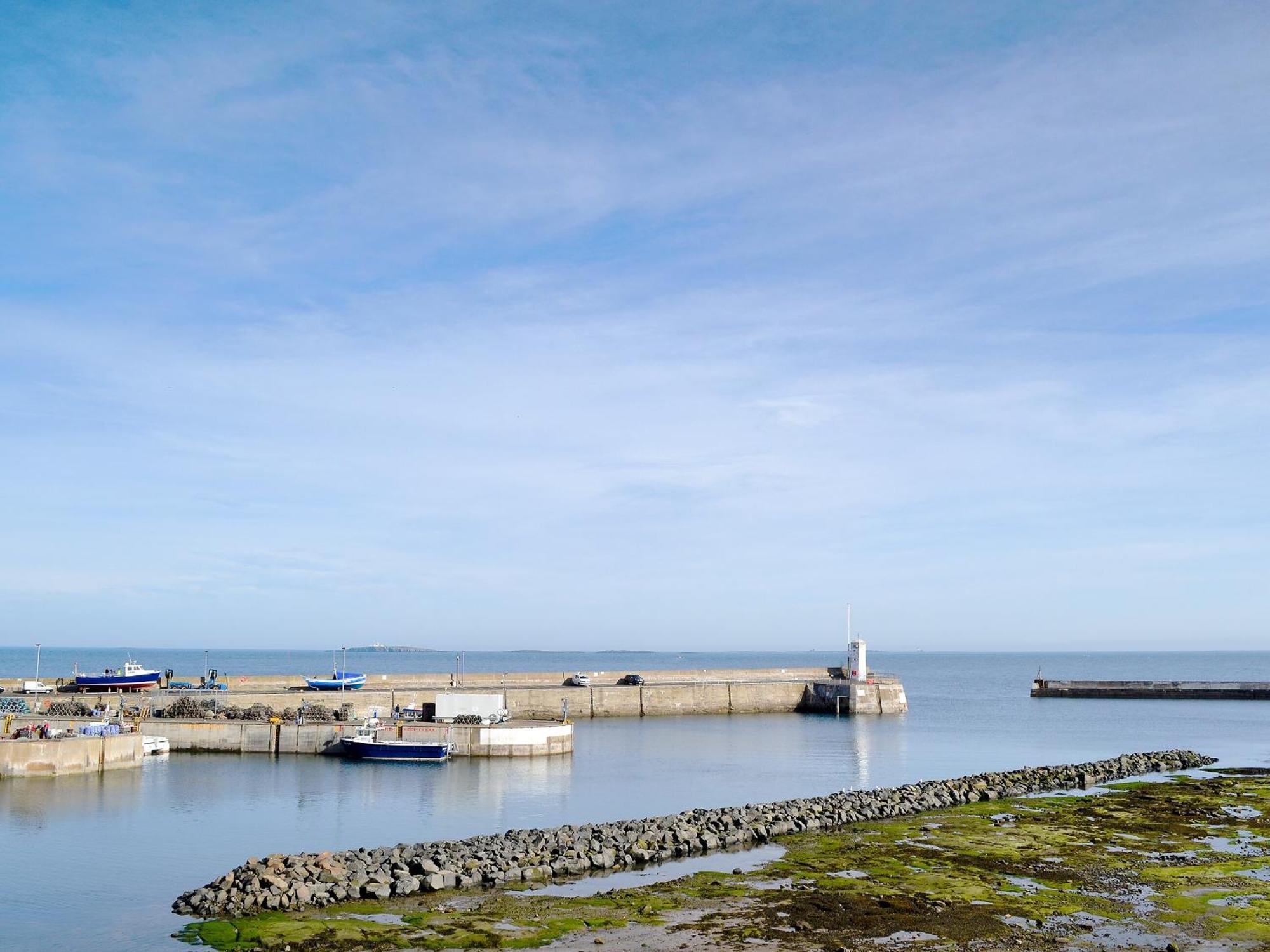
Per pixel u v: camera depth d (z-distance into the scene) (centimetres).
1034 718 14050
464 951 3316
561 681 13912
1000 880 4247
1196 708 16238
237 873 4094
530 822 5672
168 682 10938
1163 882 4234
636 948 3350
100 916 3772
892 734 11312
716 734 11025
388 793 6575
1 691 10250
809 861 4572
